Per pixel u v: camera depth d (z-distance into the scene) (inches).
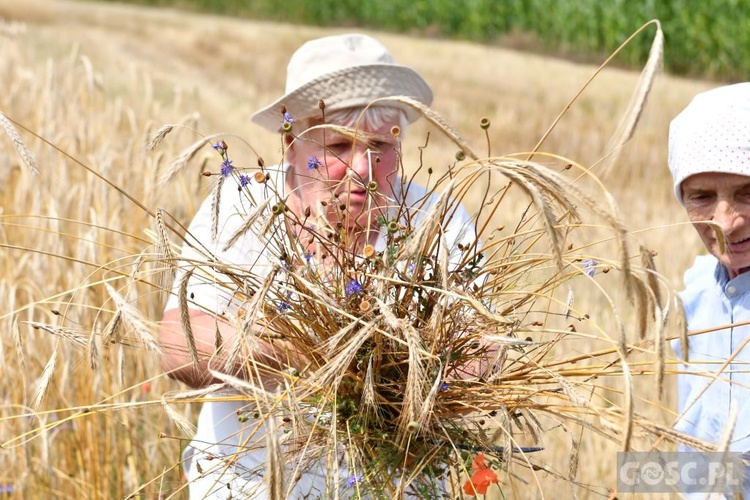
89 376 129.7
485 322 76.2
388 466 75.7
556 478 80.4
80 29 1065.5
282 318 76.9
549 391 73.3
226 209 92.7
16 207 171.3
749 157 82.9
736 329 90.9
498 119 556.1
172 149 183.9
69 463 133.4
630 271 54.8
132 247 152.6
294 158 93.4
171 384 138.7
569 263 73.3
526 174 60.7
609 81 736.3
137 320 70.4
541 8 976.9
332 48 92.0
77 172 197.0
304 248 80.6
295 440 74.8
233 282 78.4
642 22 835.4
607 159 64.5
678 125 90.6
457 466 75.9
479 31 1082.1
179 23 1256.8
